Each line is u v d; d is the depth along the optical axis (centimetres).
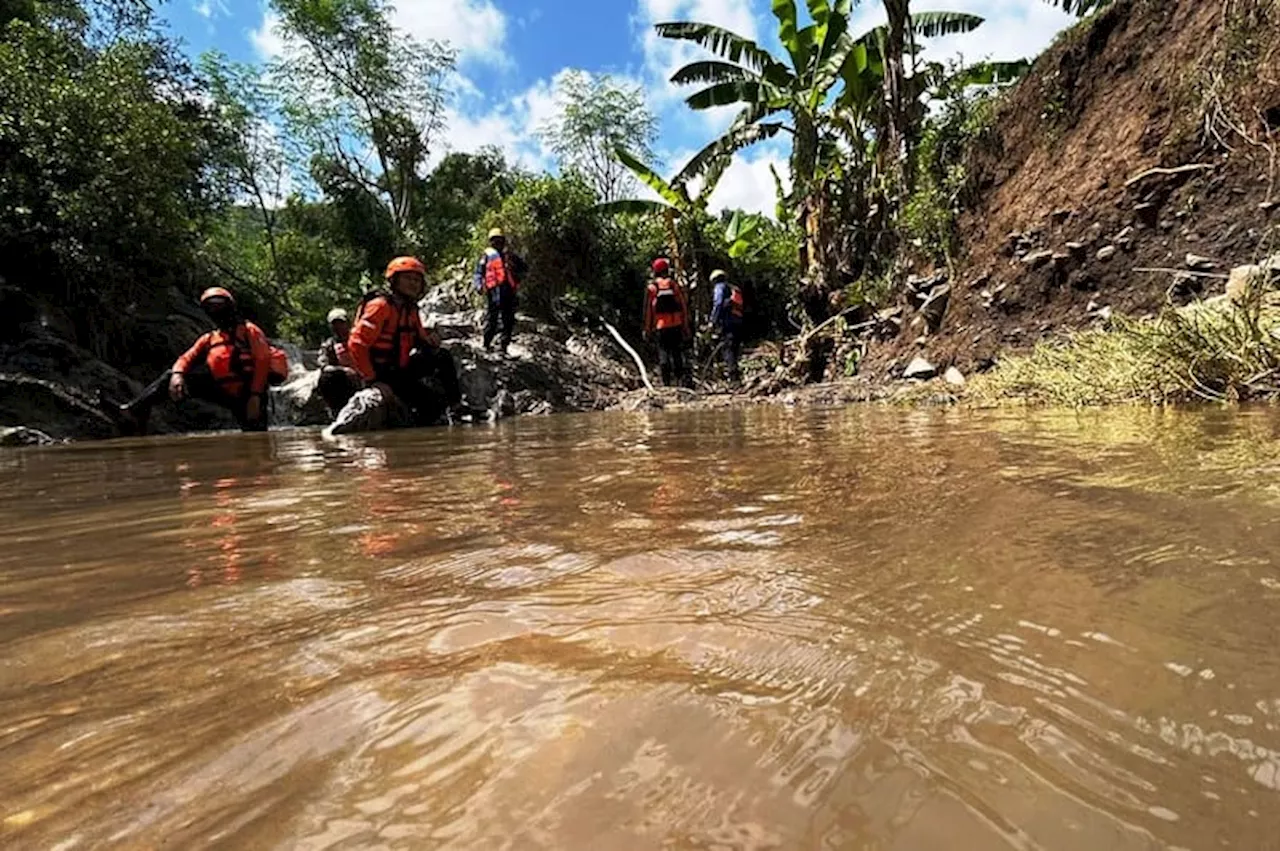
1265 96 554
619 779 56
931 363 773
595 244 1397
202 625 98
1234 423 264
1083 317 638
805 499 173
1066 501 147
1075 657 73
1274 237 503
